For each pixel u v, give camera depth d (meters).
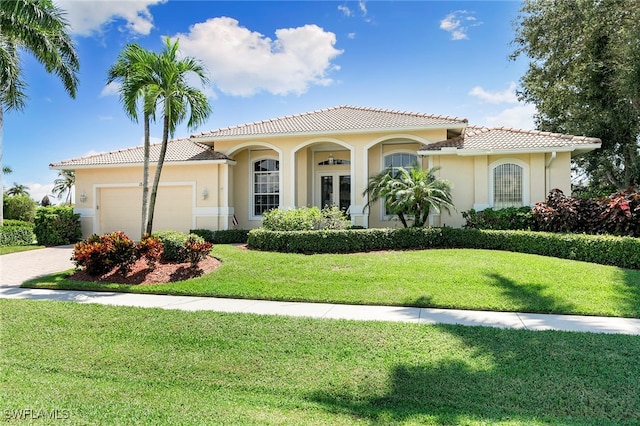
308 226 14.80
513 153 15.80
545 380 4.57
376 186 16.28
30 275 12.25
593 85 21.53
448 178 16.69
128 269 11.22
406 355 5.39
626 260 10.34
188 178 19.67
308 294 9.02
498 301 8.07
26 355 5.67
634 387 4.37
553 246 12.04
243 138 18.86
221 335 6.37
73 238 20.27
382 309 8.02
